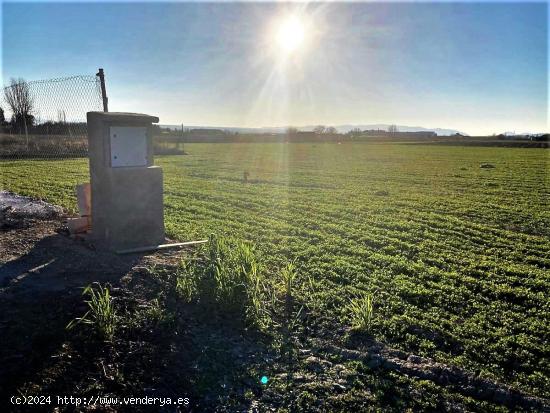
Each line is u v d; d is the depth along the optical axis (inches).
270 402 138.4
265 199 525.0
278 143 2940.5
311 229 374.3
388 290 236.2
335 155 1573.6
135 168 255.1
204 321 181.5
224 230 352.2
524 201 576.1
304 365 159.5
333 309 207.9
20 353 141.1
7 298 178.9
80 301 178.2
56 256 233.5
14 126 684.7
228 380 146.8
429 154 1763.0
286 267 264.7
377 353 170.2
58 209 356.8
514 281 257.9
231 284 197.5
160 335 164.9
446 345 180.2
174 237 309.1
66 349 146.3
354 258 291.6
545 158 1551.4
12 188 513.0
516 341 183.6
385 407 138.1
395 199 561.3
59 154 669.9
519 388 151.9
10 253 233.9
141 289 198.5
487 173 965.2
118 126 248.8
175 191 563.8
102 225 257.6
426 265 283.7
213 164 1048.8
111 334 156.8
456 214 474.0
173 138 2206.0
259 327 181.9
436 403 141.3
